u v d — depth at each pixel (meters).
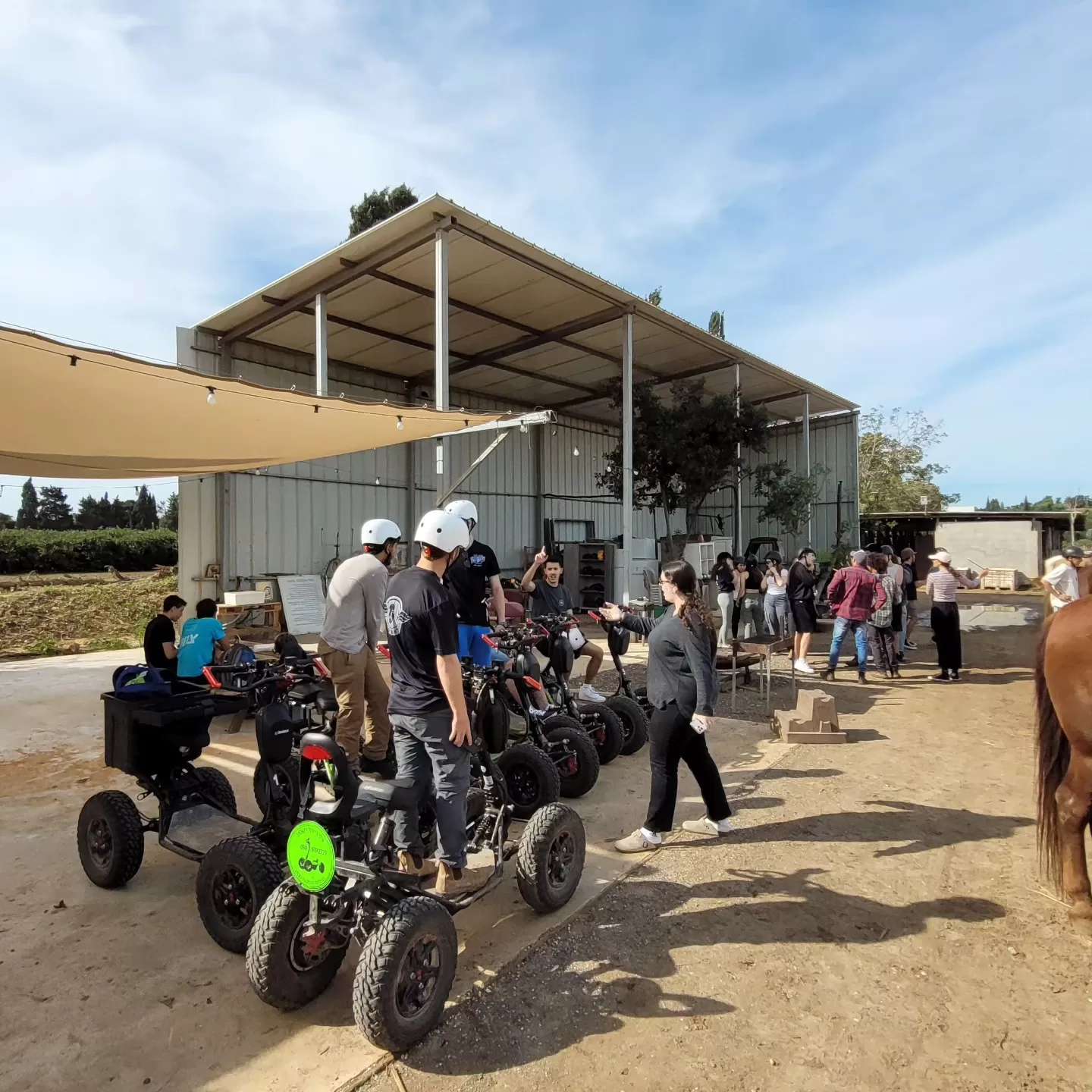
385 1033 2.44
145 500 56.31
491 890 3.48
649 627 6.20
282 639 5.55
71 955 3.13
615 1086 2.39
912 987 2.92
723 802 4.38
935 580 9.48
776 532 22.14
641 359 15.84
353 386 15.62
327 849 2.43
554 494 20.27
